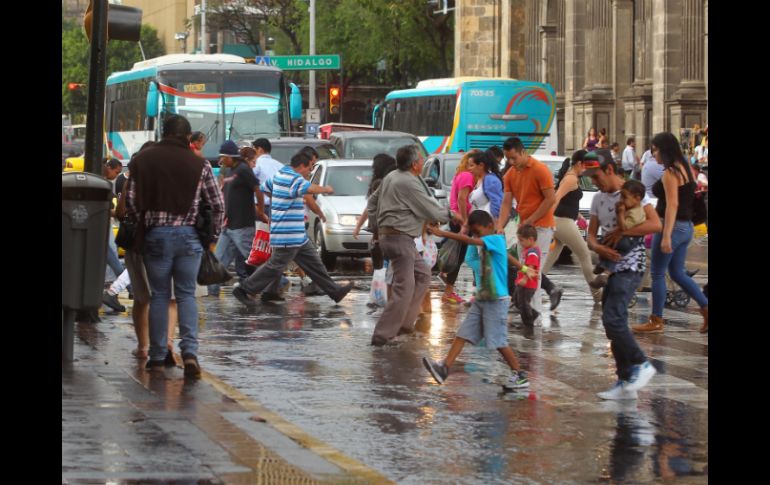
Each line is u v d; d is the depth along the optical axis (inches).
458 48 2834.6
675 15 1950.1
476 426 441.4
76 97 6023.6
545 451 404.8
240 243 884.0
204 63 1625.2
